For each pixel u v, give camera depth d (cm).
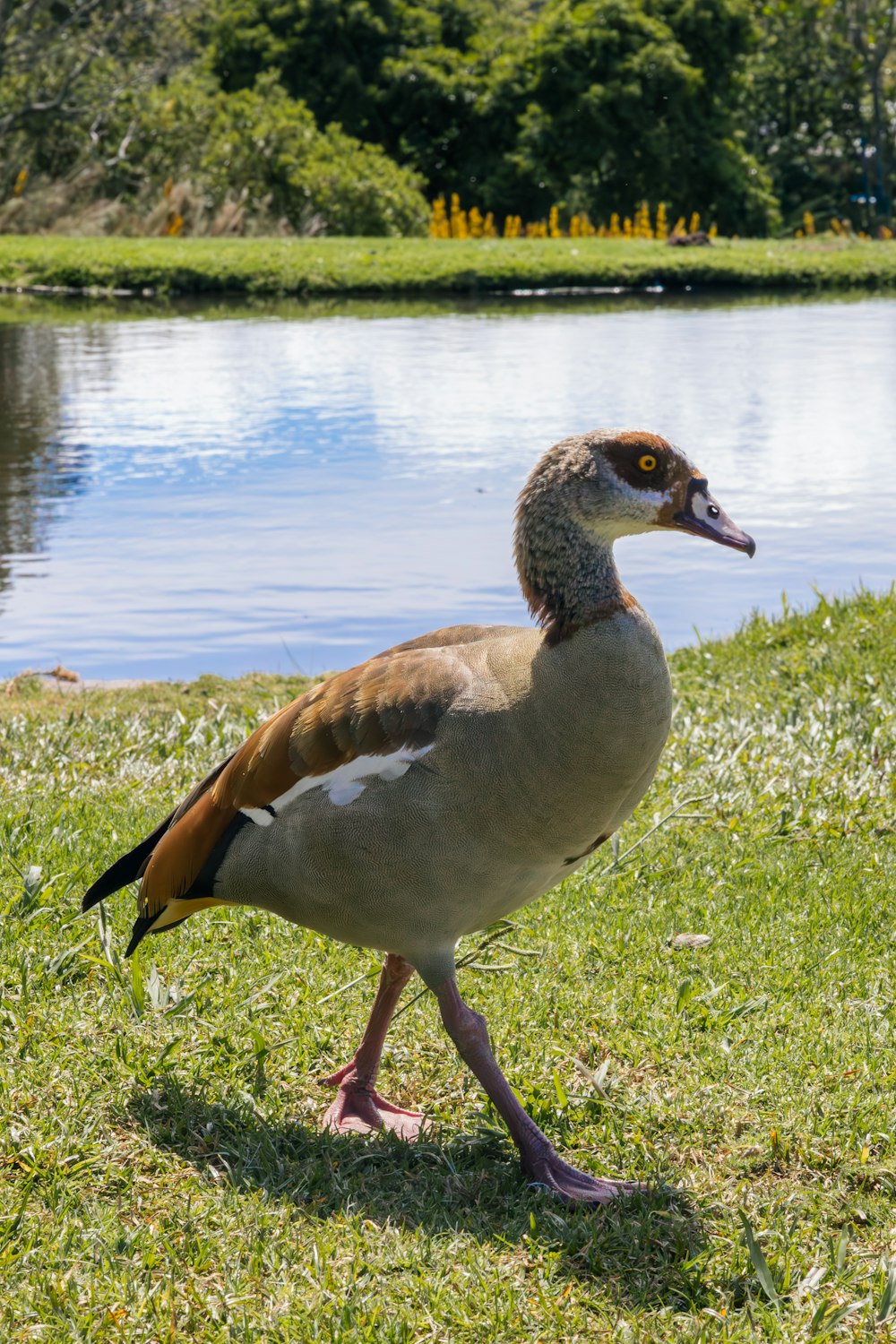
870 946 543
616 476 401
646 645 387
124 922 550
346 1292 363
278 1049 479
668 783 700
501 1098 415
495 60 4991
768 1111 441
